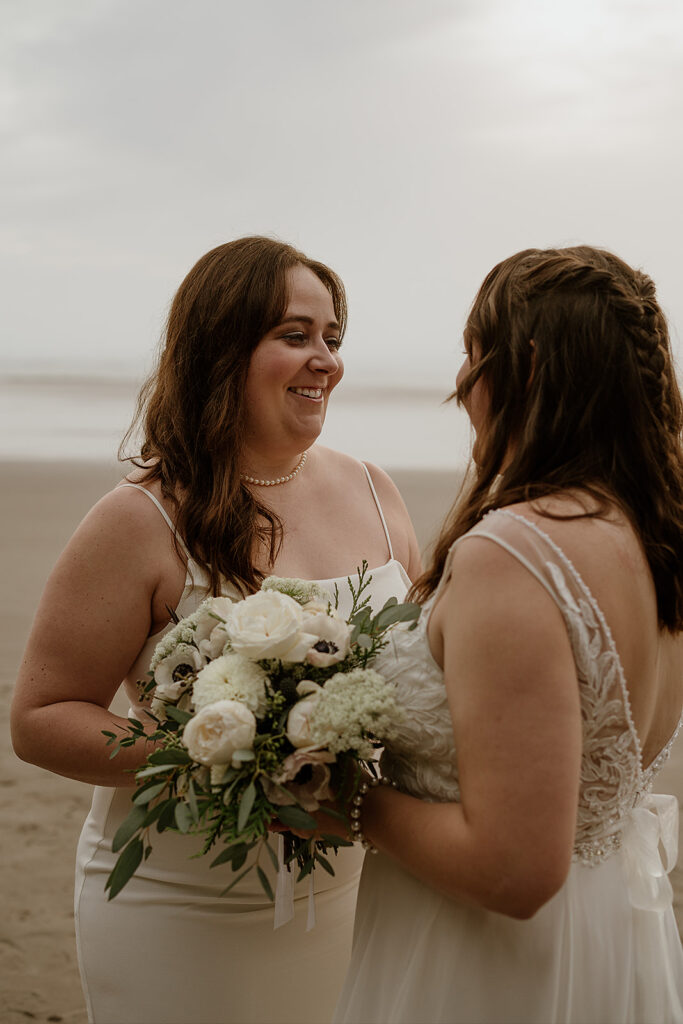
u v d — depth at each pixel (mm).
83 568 1977
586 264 1417
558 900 1396
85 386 29016
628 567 1325
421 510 10945
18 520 11523
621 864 1471
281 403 2145
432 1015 1433
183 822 1322
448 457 18078
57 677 1965
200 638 1656
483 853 1188
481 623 1220
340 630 1456
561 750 1177
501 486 1432
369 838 1440
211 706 1359
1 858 4156
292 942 2074
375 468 2602
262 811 1354
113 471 15578
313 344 2164
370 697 1330
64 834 4410
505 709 1191
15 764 5262
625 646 1314
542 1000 1384
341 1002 1607
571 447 1393
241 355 2107
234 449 2105
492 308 1452
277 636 1404
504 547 1243
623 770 1362
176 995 2012
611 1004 1415
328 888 2117
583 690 1253
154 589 2033
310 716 1353
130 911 2031
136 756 1897
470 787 1218
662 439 1428
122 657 2016
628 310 1392
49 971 3322
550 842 1163
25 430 21781
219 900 2014
